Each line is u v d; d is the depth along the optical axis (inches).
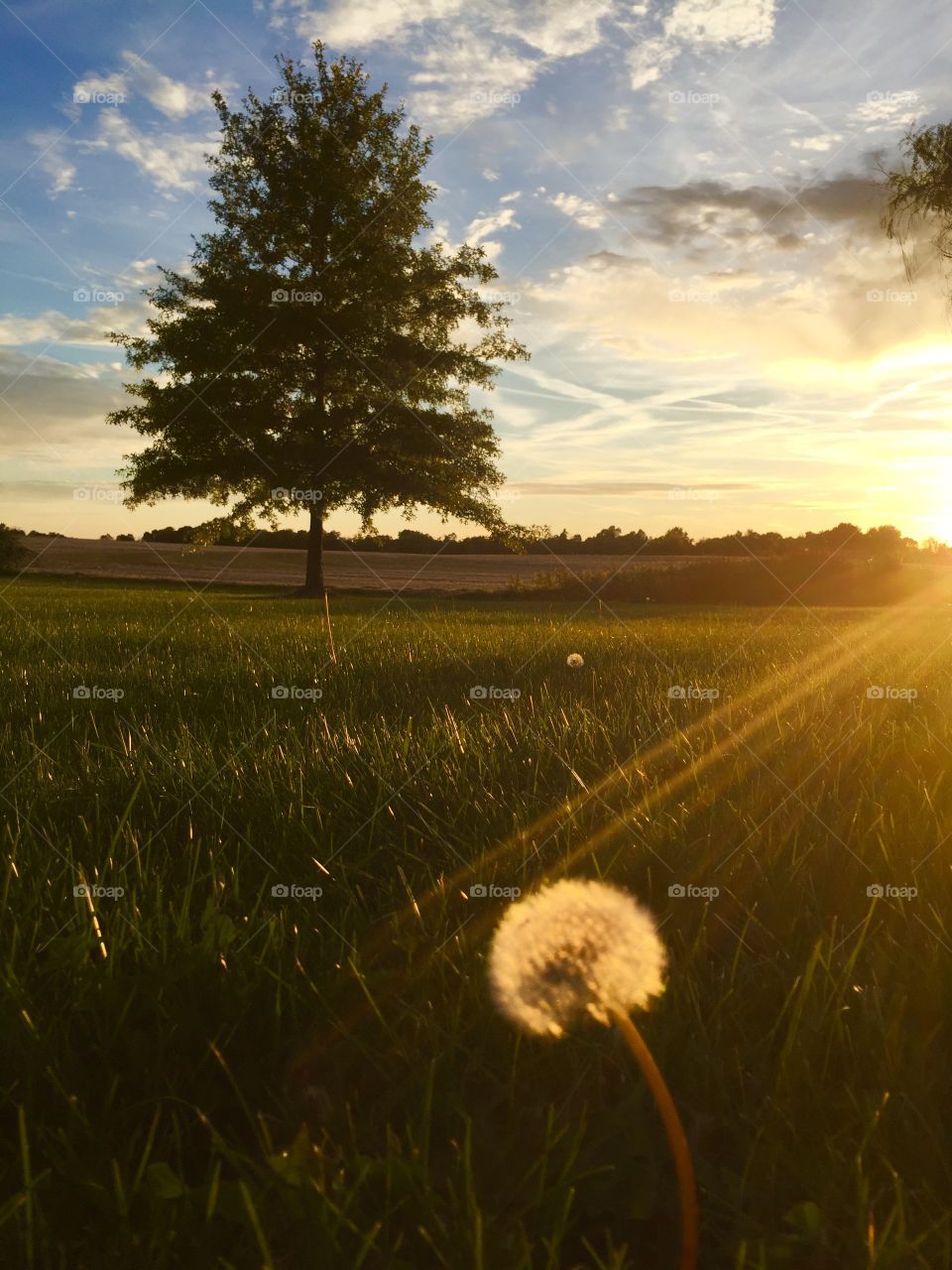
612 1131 52.5
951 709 188.1
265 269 1251.2
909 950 75.8
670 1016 64.5
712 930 82.1
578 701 206.7
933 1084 57.4
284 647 355.6
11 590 1098.7
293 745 154.9
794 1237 45.9
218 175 1256.8
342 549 2677.2
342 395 1350.9
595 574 1369.3
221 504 1429.6
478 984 69.1
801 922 83.2
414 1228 47.7
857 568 1295.5
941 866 94.3
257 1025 67.2
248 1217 46.3
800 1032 62.9
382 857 105.5
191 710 196.4
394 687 238.1
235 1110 59.5
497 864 96.7
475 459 1378.0
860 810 115.3
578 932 40.2
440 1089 58.4
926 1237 46.5
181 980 70.6
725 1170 50.9
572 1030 62.4
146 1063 62.2
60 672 265.6
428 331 1365.7
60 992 70.3
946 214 700.0
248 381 1300.4
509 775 136.9
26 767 138.3
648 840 102.3
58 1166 51.9
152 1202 47.9
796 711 195.2
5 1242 46.8
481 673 275.4
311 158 1226.6
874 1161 52.6
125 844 105.5
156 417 1300.4
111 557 2348.7
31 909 83.8
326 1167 51.4
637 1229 49.9
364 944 79.6
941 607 1069.8
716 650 356.5
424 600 1155.9
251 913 83.0
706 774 135.2
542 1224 47.9
